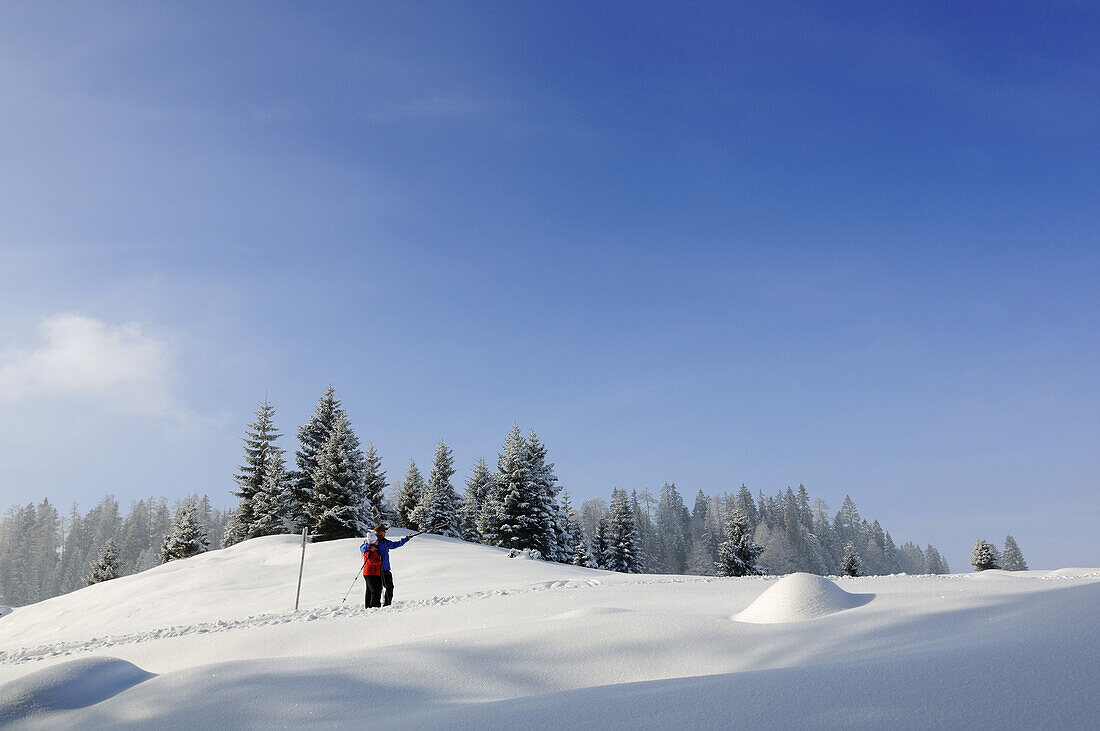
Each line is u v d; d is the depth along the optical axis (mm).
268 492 53500
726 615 6746
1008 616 4410
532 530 52125
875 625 4879
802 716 2611
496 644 5266
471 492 65375
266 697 3934
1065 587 5395
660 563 103125
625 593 10367
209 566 28328
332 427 53875
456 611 9117
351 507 48500
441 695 4117
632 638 5176
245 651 7336
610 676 4523
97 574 65562
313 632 7863
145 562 97562
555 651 5023
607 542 65688
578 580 15867
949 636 4148
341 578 22109
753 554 61406
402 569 23047
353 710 3766
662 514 115875
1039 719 2332
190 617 18438
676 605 8469
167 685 4219
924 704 2576
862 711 2586
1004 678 2717
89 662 4602
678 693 3061
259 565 27391
